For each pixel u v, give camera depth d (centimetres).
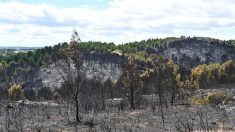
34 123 5466
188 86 10675
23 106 8094
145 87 11525
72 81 5766
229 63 14912
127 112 7125
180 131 4809
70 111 7256
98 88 12150
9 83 17438
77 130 4888
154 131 4847
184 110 7106
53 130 4841
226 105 7606
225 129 5044
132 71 8438
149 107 8169
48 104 8644
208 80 14150
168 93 9600
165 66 9200
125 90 8544
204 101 8325
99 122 5584
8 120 5606
